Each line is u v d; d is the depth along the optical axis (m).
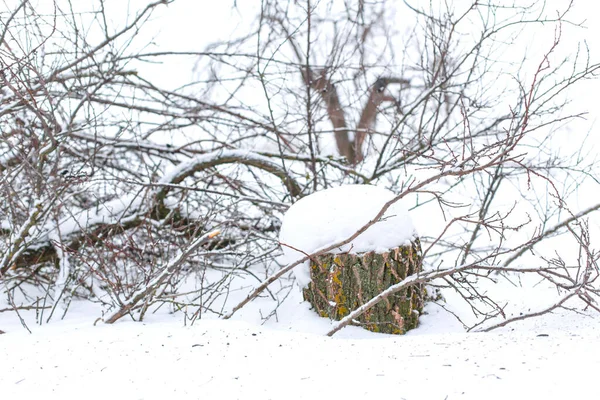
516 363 2.78
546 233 6.12
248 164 7.00
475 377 2.68
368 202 4.52
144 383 2.99
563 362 2.71
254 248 6.69
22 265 6.12
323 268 4.46
